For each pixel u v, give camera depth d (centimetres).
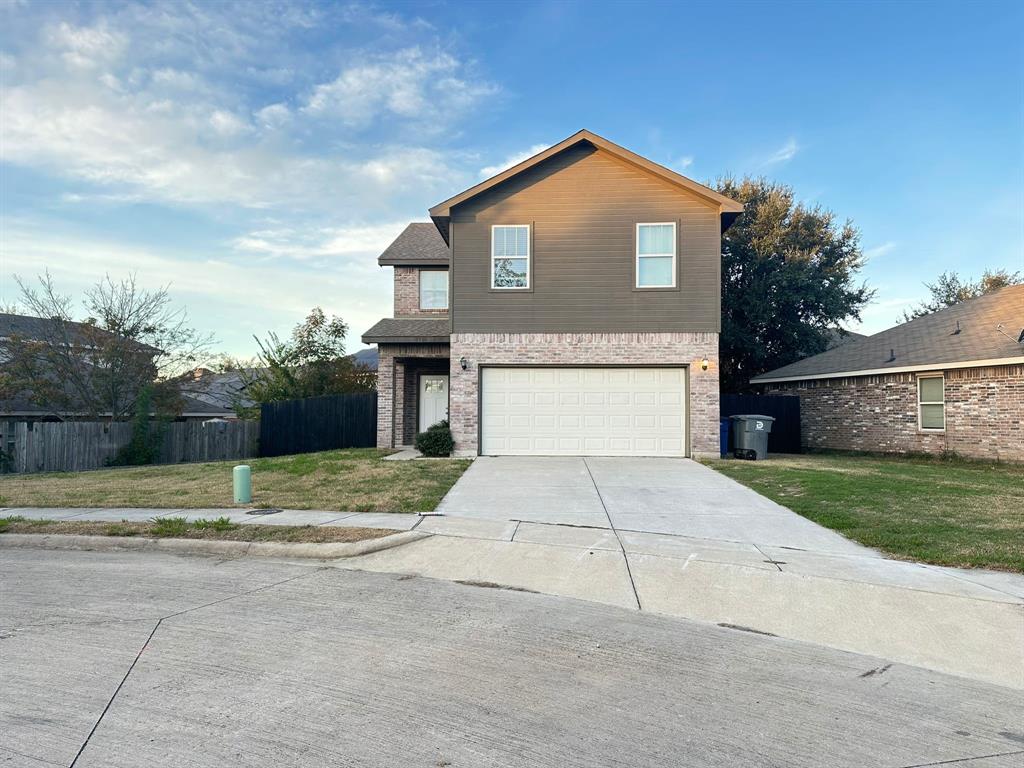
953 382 1753
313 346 2705
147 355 2198
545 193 1661
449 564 756
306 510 1019
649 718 405
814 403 2188
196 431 2088
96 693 433
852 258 3061
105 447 1966
